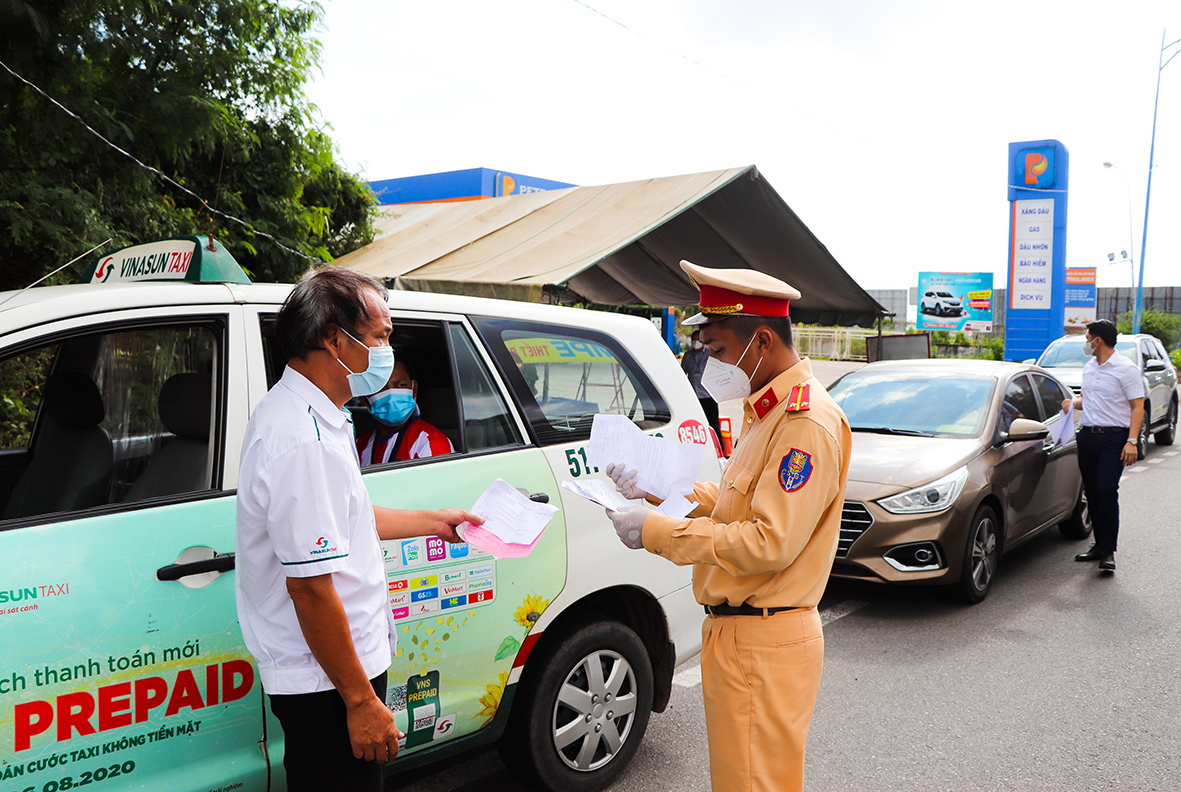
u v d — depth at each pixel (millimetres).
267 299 2352
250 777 2090
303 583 1591
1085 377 6133
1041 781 3217
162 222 7742
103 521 1965
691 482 2043
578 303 13695
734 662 2000
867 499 5090
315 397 1694
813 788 3170
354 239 12781
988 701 3930
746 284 1970
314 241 10617
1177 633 4832
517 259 9578
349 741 1725
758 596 1983
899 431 5980
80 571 1886
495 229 11445
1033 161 23703
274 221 9664
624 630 2965
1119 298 49312
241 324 2273
